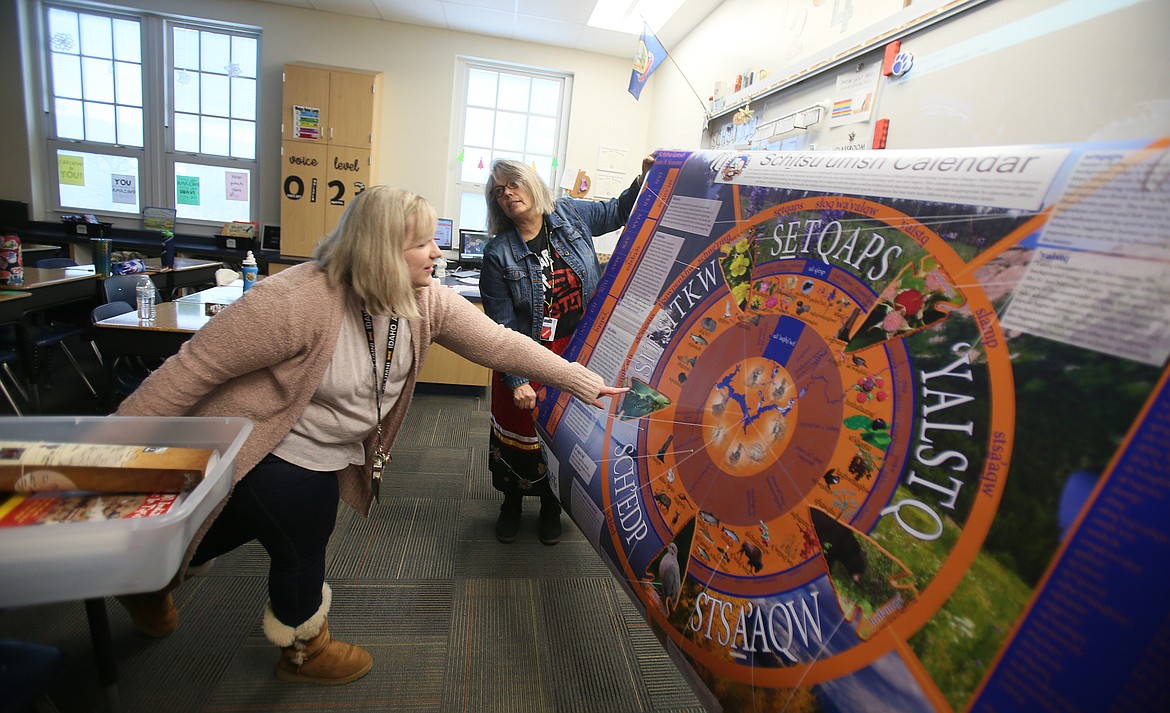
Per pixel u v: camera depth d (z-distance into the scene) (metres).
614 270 1.27
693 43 4.27
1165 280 0.46
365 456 1.32
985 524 0.54
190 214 5.05
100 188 4.93
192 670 1.41
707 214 1.05
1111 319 0.49
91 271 3.27
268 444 1.10
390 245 1.08
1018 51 1.53
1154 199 0.49
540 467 1.95
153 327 2.24
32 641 1.45
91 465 0.78
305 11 4.75
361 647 1.53
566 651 1.58
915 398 0.63
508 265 1.74
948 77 1.77
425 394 3.86
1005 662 0.49
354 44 4.86
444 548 2.03
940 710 0.53
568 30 4.66
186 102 4.87
